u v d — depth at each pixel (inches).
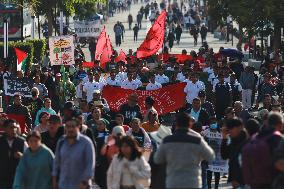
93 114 1181.7
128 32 5315.0
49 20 3437.5
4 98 1801.2
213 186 1299.2
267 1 2810.0
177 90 1774.1
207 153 887.7
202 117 1359.5
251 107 2085.4
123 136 954.1
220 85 1843.0
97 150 1112.2
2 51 2709.2
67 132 916.0
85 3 3853.3
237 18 2950.3
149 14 6835.6
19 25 3831.2
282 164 802.8
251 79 2081.7
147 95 1765.5
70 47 2023.9
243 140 978.1
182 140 885.2
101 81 1822.1
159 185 975.0
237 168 972.6
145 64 2273.6
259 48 3361.2
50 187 957.2
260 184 887.1
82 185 913.5
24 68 2181.3
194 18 5644.7
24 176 954.7
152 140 1160.8
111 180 944.3
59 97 1883.6
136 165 935.7
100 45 2354.8
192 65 2529.5
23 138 1030.4
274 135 887.1
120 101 1743.4
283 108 1652.3
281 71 2245.3
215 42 4638.3
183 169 882.1
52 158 955.3
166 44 4217.5
